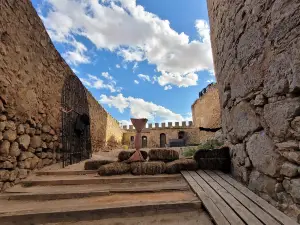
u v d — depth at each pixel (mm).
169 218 1929
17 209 2061
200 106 15594
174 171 3398
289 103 1713
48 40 4203
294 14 1639
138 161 3693
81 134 5848
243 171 2656
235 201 2041
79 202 2264
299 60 1578
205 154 3559
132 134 22469
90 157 6629
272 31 1923
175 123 22797
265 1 2033
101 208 1989
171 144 17266
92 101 9047
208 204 2002
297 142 1625
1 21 2686
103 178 3064
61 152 4531
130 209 2021
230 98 3125
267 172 2051
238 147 2854
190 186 2639
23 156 3102
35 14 3686
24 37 3275
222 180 2846
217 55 3838
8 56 2820
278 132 1865
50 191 2555
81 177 3176
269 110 2010
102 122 11562
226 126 3418
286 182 1768
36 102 3592
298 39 1592
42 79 3873
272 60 1929
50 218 1924
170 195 2416
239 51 2672
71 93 5461
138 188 2617
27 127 3262
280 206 1833
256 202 1996
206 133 13016
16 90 2992
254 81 2275
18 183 2928
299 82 1572
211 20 4305
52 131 4203
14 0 3004
